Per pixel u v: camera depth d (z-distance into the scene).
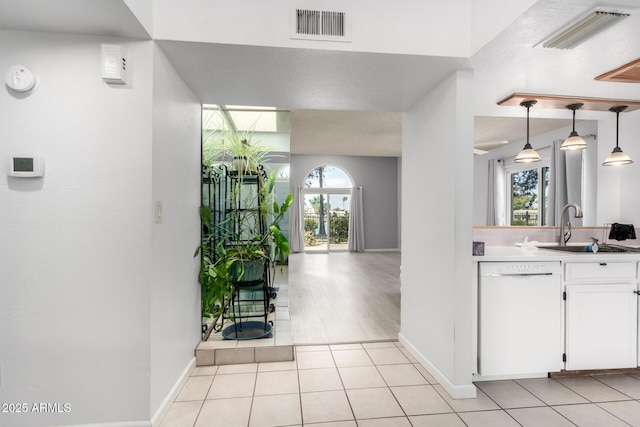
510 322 2.09
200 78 2.07
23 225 1.55
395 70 1.96
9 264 1.55
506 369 2.09
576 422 1.70
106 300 1.59
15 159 1.52
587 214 3.62
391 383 2.10
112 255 1.59
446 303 2.03
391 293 4.45
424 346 2.34
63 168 1.57
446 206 2.04
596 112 2.84
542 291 2.11
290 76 2.04
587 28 1.52
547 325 2.12
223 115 3.21
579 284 2.15
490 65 1.91
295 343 2.74
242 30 1.66
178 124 2.00
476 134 4.30
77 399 1.58
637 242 2.80
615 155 2.60
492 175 4.78
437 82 2.14
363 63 1.86
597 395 1.96
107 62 1.55
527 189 4.46
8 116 1.55
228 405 1.86
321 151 7.72
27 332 1.56
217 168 3.20
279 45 1.67
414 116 2.53
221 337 2.64
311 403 1.88
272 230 3.02
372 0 1.74
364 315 3.48
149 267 1.61
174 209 1.93
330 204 9.50
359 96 2.38
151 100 1.61
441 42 1.78
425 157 2.33
